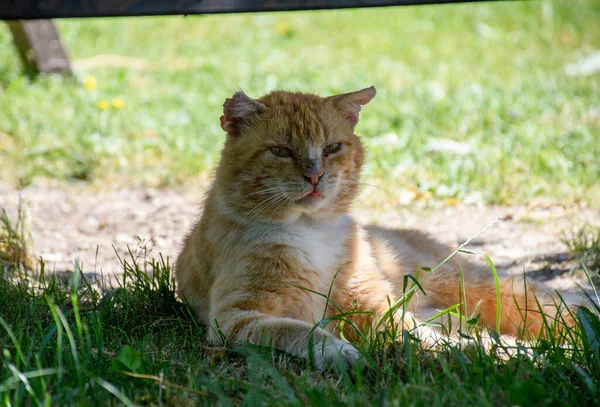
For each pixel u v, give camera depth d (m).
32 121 9.09
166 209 7.39
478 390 3.46
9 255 5.95
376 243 5.37
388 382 3.66
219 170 4.92
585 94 9.84
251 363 3.61
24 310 4.65
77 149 8.46
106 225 7.04
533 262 6.09
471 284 5.37
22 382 3.52
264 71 11.48
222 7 5.38
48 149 8.35
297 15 14.67
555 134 8.46
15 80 10.25
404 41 13.14
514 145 8.29
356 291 4.80
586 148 8.05
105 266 6.19
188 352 4.27
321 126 4.76
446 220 7.05
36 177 7.94
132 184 7.98
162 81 11.04
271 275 4.63
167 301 5.00
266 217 4.74
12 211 7.09
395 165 8.02
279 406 3.37
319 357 3.97
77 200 7.56
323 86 10.57
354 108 5.10
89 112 9.45
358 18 14.45
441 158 8.08
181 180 8.00
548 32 13.11
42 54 10.62
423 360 3.90
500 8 14.48
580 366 3.81
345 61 12.15
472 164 7.95
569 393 3.50
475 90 10.09
